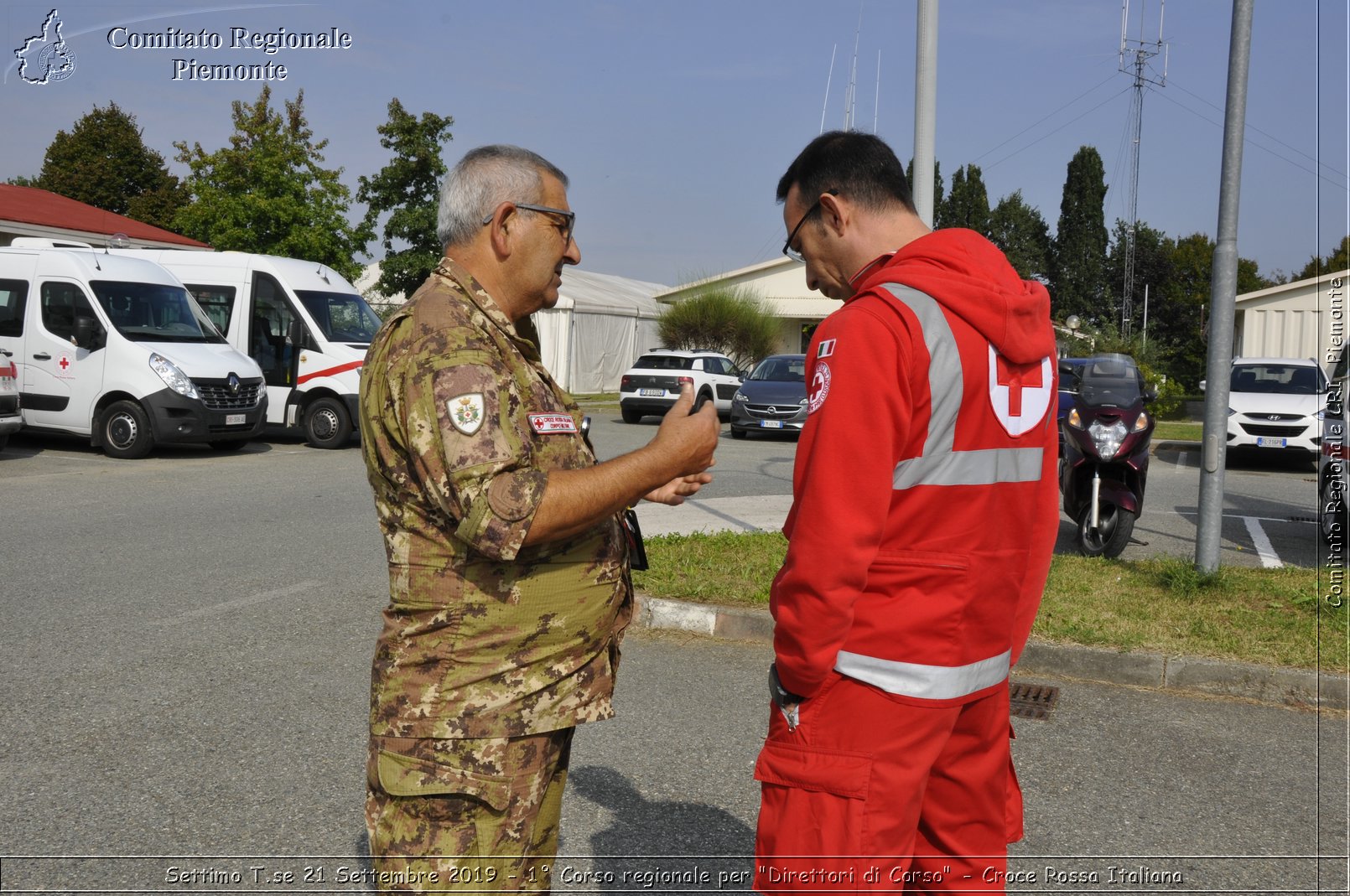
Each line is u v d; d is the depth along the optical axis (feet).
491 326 6.47
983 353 6.17
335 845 10.85
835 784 6.27
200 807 11.63
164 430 41.29
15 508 30.58
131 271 44.27
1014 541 6.53
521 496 5.84
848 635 6.18
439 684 6.36
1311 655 16.63
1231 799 12.50
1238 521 34.24
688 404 6.64
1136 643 17.20
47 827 11.09
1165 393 77.30
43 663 16.44
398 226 77.92
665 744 13.85
